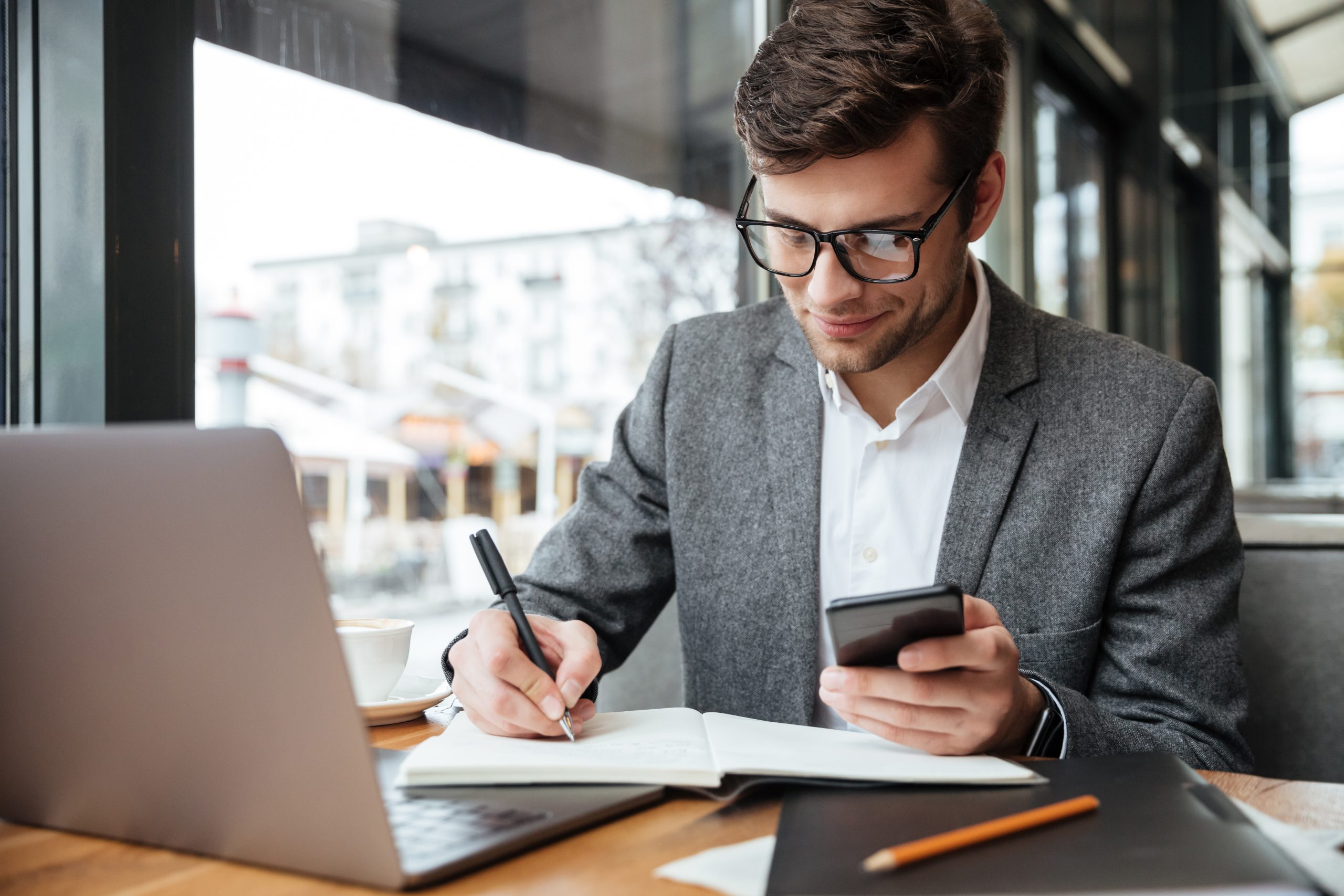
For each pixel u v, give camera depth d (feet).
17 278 3.22
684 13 6.33
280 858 1.60
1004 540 3.06
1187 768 1.97
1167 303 13.19
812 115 2.55
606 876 1.58
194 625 1.62
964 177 2.77
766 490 3.40
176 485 1.61
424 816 1.78
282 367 11.10
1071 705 2.40
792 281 2.82
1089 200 11.75
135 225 3.23
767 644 3.30
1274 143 18.12
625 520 3.53
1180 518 3.00
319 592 1.51
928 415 3.30
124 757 1.74
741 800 1.98
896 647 2.05
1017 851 1.53
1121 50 11.46
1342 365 18.97
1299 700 3.73
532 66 5.51
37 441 1.75
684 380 3.65
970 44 2.74
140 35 3.24
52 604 1.78
